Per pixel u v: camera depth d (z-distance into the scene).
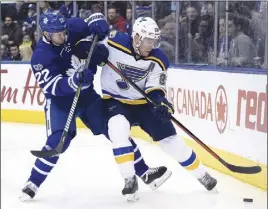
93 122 7.68
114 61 7.34
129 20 13.86
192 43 11.37
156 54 7.34
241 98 8.50
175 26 11.95
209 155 9.52
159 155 10.60
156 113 7.16
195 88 10.05
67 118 7.38
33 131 13.97
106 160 10.19
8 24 15.77
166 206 7.21
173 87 11.01
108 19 14.26
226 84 8.93
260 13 9.17
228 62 10.05
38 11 15.32
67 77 7.16
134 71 7.32
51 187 8.26
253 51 9.30
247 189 8.01
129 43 7.30
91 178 8.80
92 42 7.50
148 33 6.96
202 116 9.79
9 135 13.38
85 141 12.34
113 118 7.34
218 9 10.38
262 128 7.95
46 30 7.04
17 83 15.55
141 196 7.70
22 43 15.73
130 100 7.46
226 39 10.11
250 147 8.27
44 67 7.18
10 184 8.48
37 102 15.24
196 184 8.33
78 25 7.53
